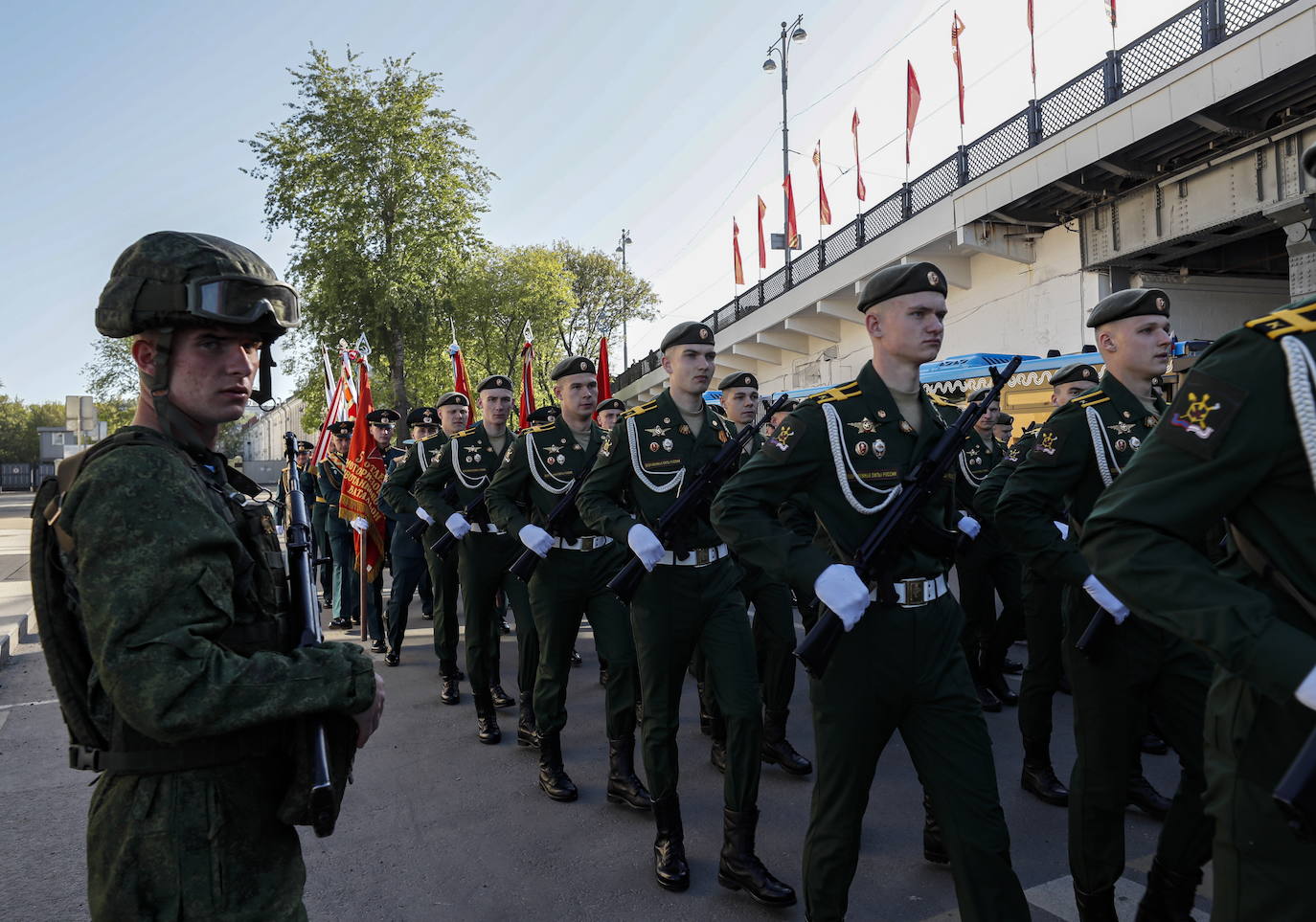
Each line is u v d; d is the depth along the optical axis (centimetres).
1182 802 266
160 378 163
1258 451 146
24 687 626
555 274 3195
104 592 140
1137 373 326
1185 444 153
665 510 367
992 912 230
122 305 160
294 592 173
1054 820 378
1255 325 153
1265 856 153
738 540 263
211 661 143
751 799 328
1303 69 976
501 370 3062
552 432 482
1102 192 1345
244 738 155
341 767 164
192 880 147
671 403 398
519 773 459
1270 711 154
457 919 313
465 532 518
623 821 395
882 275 275
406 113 2600
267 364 189
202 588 146
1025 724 404
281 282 173
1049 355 1262
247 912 151
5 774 457
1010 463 512
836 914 254
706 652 351
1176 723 270
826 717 255
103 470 146
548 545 424
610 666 418
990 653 548
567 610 429
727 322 2678
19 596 934
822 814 257
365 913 318
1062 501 331
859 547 254
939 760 246
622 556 425
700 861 354
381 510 774
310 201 2569
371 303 2636
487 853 364
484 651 518
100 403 3528
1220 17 1080
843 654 253
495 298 3006
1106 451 314
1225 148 1162
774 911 312
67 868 355
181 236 165
